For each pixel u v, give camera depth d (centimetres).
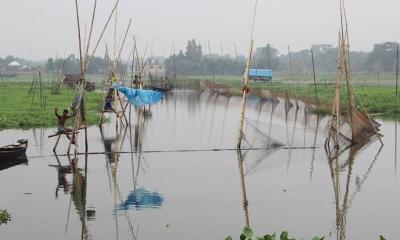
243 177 2041
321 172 2130
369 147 2720
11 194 1784
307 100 4125
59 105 4600
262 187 1883
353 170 2170
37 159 2378
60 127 2492
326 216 1546
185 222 1490
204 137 3047
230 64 14762
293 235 1386
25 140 2450
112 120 3869
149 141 2897
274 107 4741
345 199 1728
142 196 1759
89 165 2259
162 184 1925
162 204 1666
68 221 1497
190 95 6944
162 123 3766
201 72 14350
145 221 1499
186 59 15625
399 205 1658
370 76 13362
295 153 2531
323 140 2795
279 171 2148
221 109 4909
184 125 3647
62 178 2017
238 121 3881
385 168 2208
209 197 1748
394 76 12975
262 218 1527
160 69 11981
